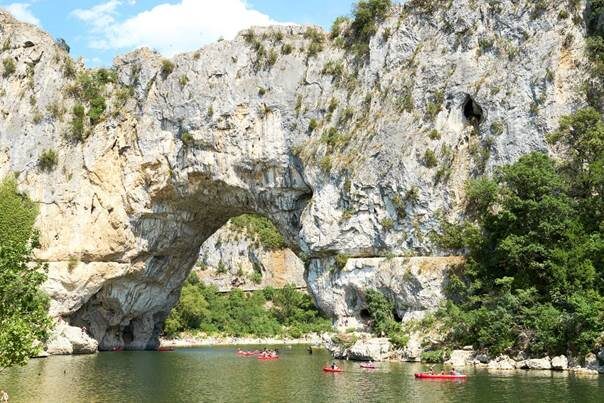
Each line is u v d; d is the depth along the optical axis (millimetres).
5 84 69312
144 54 69250
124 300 71375
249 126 63875
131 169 67438
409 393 32250
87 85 69812
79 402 32844
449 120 54969
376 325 51938
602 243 41562
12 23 71438
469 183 51000
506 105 52719
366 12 61219
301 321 116938
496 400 29203
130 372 47094
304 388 36250
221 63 65562
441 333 46094
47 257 65125
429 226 52938
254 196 65250
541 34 53469
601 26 53344
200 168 65312
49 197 66875
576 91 51406
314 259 58906
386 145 56219
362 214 56250
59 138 68500
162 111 66875
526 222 44562
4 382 40531
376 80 59875
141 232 68875
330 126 60812
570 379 34406
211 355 65875
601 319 37531
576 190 46688
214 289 125812
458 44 56281
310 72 63312
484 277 46719
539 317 40125
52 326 27953
